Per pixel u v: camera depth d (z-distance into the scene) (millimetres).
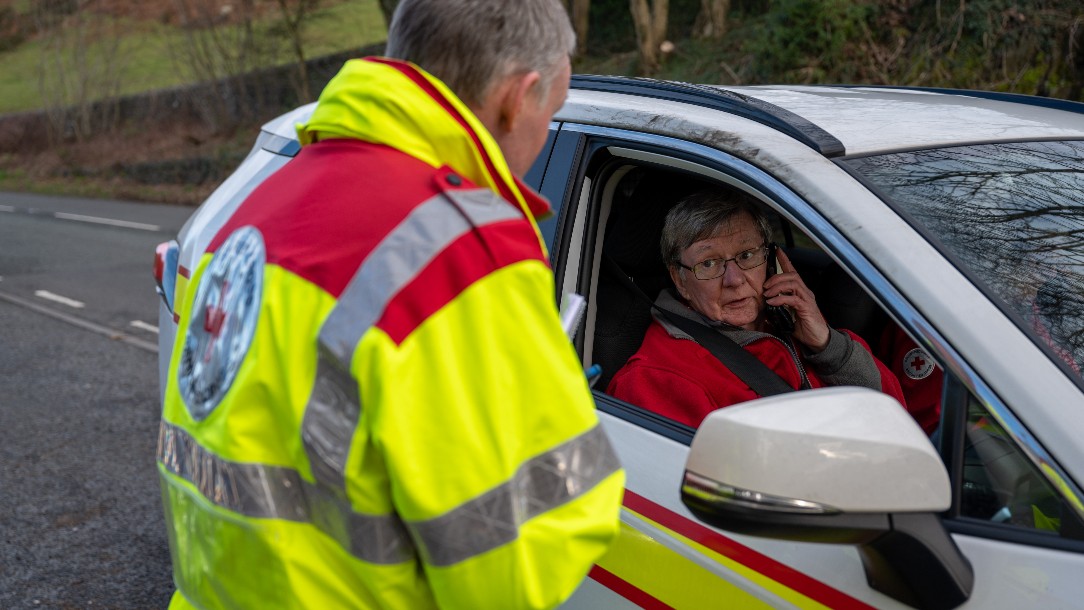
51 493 4184
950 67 10359
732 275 2098
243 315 1161
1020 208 1665
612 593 1706
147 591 3361
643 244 2275
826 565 1406
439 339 1064
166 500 1304
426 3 1189
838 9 11086
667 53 14922
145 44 27812
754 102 1834
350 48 21719
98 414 5207
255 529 1119
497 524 1072
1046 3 9633
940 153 1767
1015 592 1239
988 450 1315
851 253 1484
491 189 1196
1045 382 1301
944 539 1246
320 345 1080
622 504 1701
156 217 15016
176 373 1289
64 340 6922
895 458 1172
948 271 1434
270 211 1221
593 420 1144
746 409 1202
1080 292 1532
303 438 1086
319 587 1133
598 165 2010
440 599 1108
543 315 1125
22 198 20844
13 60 34188
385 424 1031
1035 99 2314
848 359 2121
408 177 1150
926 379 2221
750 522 1162
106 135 25062
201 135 22641
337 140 1240
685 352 2086
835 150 1664
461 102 1189
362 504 1086
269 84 22047
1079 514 1222
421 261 1081
